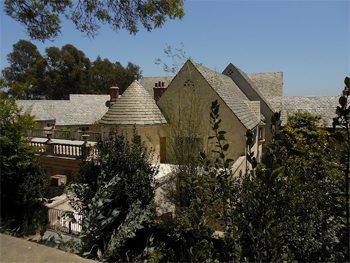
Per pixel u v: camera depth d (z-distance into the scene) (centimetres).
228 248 378
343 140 313
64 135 2514
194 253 364
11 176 1039
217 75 2048
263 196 353
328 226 448
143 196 763
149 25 886
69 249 591
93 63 6694
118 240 594
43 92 6153
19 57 6488
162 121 1648
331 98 2627
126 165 770
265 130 2448
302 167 531
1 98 1086
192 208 448
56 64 6138
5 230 823
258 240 336
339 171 465
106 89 6812
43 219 1069
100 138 838
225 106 1673
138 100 1712
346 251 374
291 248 443
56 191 1412
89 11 872
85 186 711
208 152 1086
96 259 578
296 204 434
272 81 3100
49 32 912
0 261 361
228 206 421
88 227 589
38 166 1177
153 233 730
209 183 429
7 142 1021
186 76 1706
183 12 878
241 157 1588
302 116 2084
